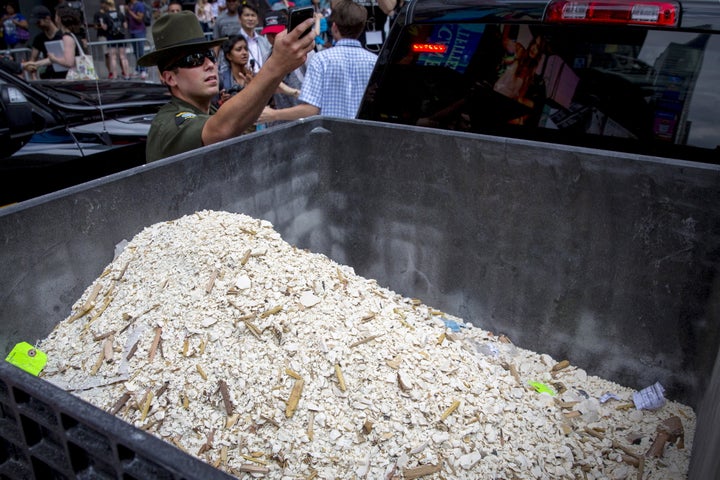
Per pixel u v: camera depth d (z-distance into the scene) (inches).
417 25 126.7
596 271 91.5
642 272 87.6
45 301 80.3
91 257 86.2
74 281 84.3
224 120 105.7
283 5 299.6
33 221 77.2
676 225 83.4
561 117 115.6
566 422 84.7
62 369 78.1
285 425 73.0
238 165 104.7
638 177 84.8
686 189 81.7
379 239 115.5
